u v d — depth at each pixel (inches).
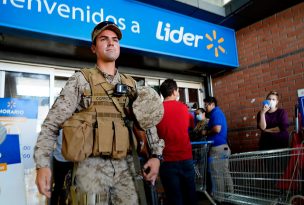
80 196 42.7
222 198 110.6
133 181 47.4
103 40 51.9
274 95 130.9
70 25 113.9
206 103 150.0
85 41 118.0
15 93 122.0
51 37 112.0
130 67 160.4
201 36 161.2
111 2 128.0
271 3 145.6
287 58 149.2
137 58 148.4
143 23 137.8
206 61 160.4
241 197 103.7
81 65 141.5
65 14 113.3
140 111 47.7
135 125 48.8
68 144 42.0
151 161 49.4
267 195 94.4
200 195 147.8
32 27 104.3
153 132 52.2
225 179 109.3
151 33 139.9
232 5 156.6
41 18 107.0
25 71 125.7
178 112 89.4
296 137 97.8
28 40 113.9
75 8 116.3
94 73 49.4
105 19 124.7
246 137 167.6
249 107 167.9
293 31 147.1
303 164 84.2
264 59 161.6
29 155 98.3
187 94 187.6
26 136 98.9
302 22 143.0
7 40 112.7
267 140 127.6
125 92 48.6
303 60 141.3
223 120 134.7
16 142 91.6
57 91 135.6
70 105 45.6
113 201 45.5
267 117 130.9
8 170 87.5
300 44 143.3
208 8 156.1
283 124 124.7
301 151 86.0
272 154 97.2
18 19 101.7
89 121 44.6
